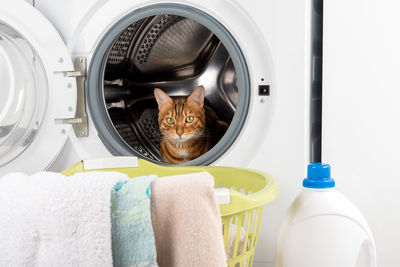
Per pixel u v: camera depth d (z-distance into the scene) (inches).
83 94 44.2
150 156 50.7
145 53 51.7
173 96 53.8
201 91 51.9
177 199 22.5
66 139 43.1
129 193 22.1
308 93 41.8
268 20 40.1
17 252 21.7
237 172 40.4
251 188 38.9
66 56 42.3
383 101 39.7
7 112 41.4
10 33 42.2
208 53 52.0
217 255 22.5
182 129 52.3
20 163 43.1
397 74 39.3
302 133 40.1
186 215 22.4
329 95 40.5
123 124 49.7
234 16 41.0
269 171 40.9
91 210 21.4
